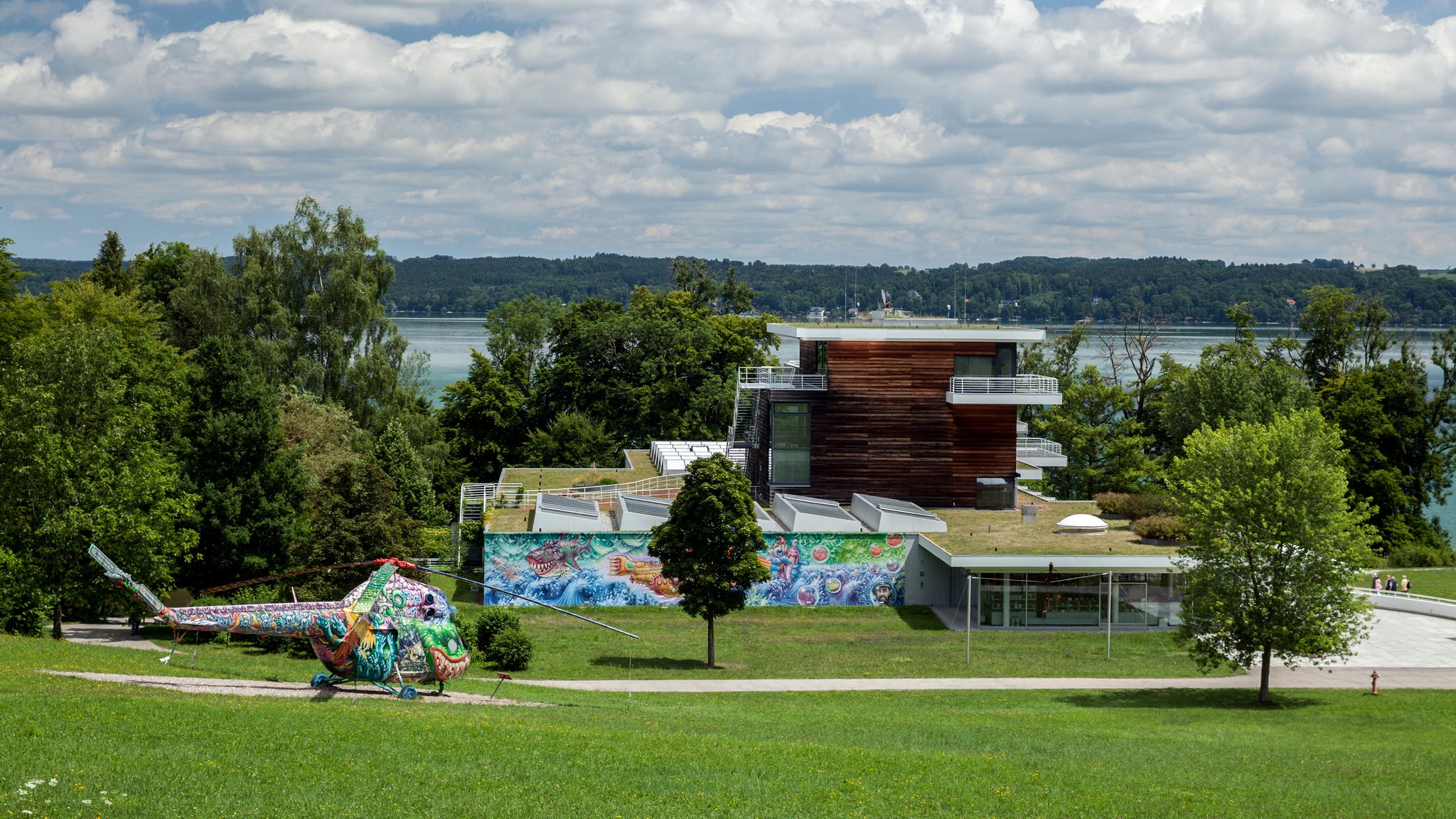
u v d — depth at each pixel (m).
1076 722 35.88
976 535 57.25
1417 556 79.50
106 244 106.44
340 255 88.31
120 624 52.94
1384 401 89.50
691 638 51.25
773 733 30.61
